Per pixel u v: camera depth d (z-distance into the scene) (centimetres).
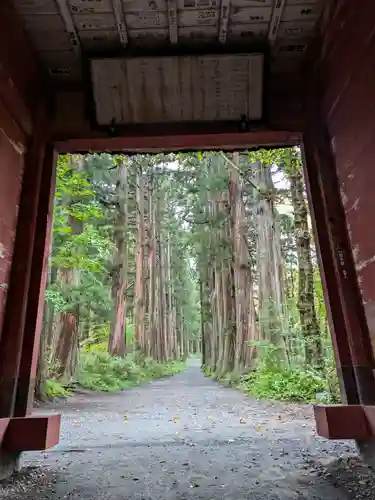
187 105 482
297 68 494
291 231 1942
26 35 430
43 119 481
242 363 1647
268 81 472
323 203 446
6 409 364
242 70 460
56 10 401
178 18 412
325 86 446
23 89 432
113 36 439
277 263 1648
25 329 400
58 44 446
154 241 3073
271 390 1083
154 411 935
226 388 1535
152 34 436
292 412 805
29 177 448
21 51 421
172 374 2914
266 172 1622
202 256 2444
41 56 462
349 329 387
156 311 3169
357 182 379
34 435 350
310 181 462
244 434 566
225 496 295
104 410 973
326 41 422
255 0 393
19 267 410
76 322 1518
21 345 391
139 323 2641
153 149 517
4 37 379
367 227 362
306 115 483
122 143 498
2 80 378
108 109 481
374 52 321
